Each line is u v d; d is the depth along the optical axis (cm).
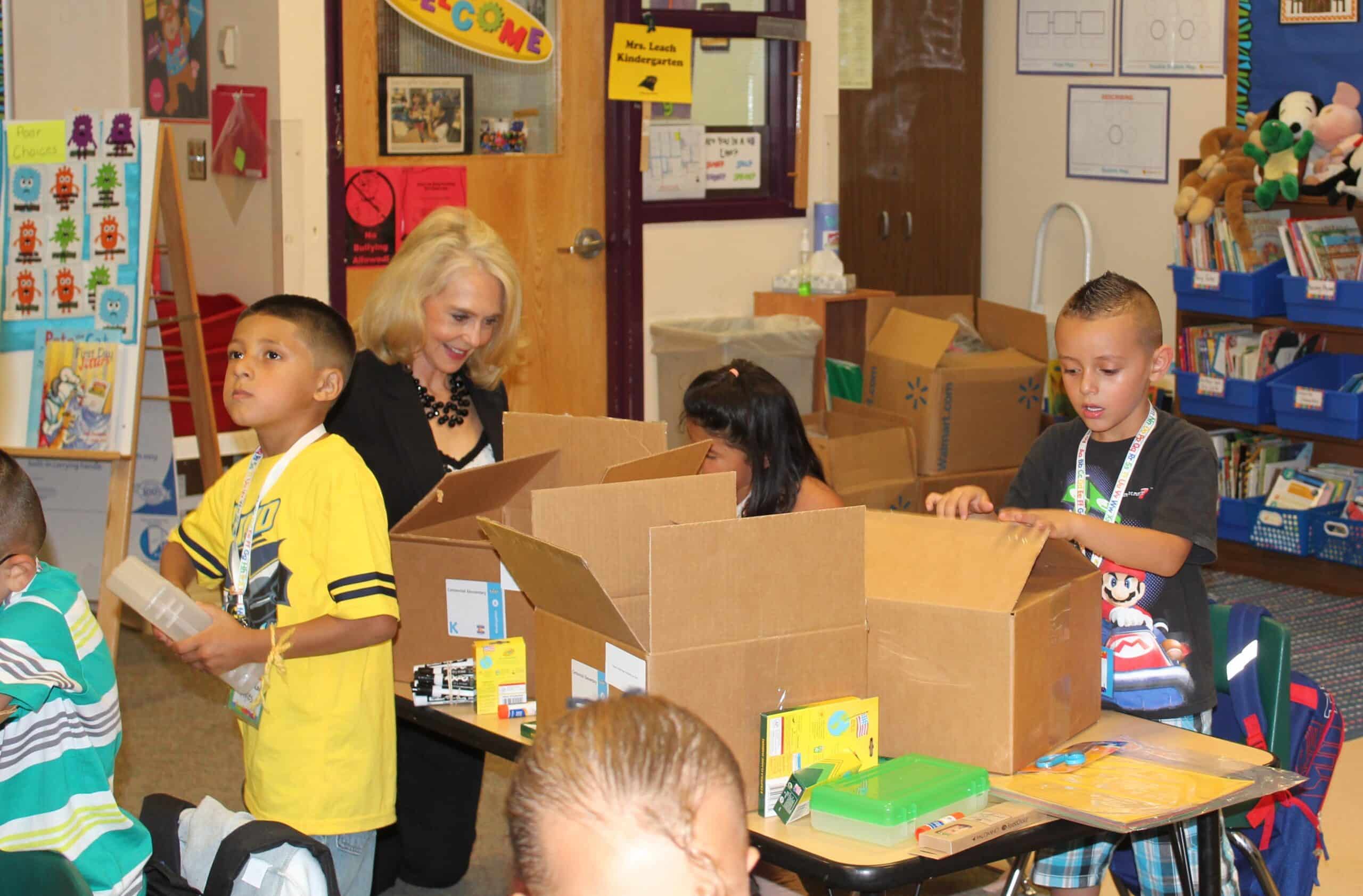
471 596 200
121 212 353
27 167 361
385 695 196
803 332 458
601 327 461
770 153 484
